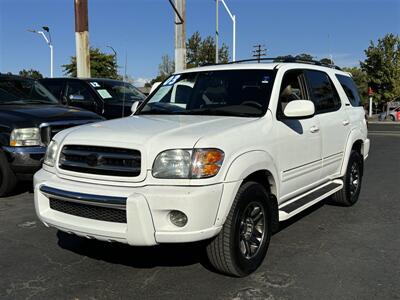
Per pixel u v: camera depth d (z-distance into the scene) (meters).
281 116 4.75
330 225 5.82
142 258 4.64
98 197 3.69
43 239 5.24
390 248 4.96
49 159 4.30
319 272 4.29
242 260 4.03
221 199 3.71
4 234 5.42
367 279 4.13
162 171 3.65
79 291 3.91
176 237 3.60
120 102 10.46
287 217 4.71
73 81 10.73
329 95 6.12
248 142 4.08
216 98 4.96
